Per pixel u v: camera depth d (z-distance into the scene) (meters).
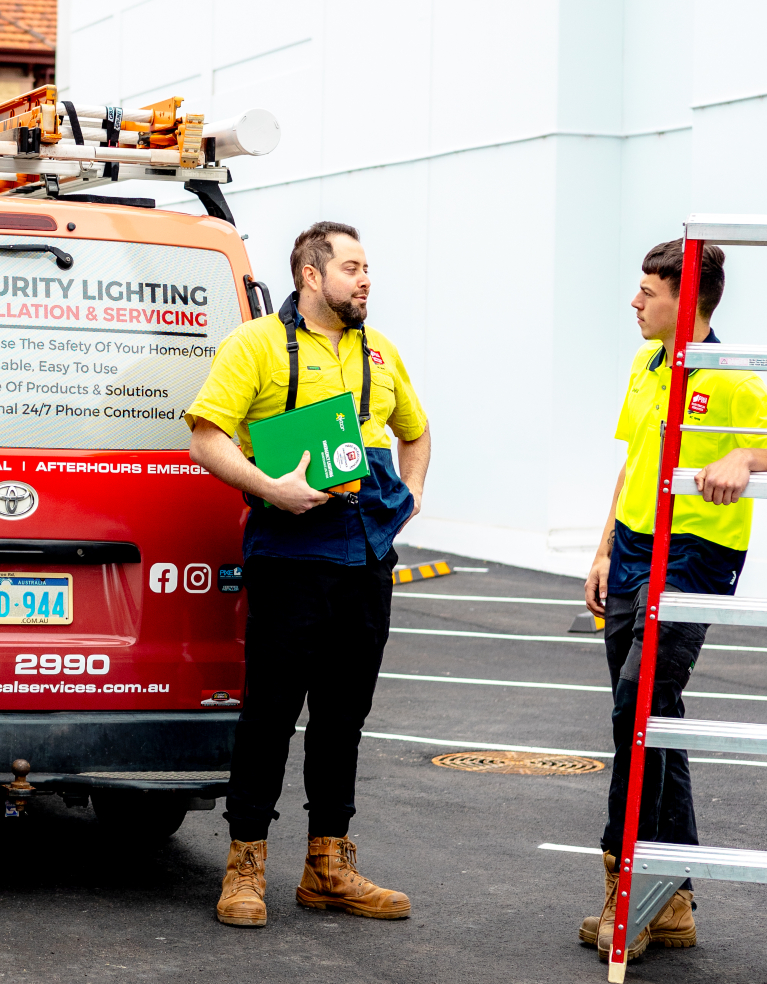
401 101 31.88
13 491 9.46
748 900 10.20
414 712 16.59
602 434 28.95
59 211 9.75
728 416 8.79
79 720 9.49
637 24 28.17
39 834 11.56
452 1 30.30
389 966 8.55
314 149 34.53
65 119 10.71
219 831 11.75
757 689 18.08
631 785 8.09
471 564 29.61
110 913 9.44
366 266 9.32
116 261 9.84
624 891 8.12
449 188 30.77
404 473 10.23
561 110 27.98
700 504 8.93
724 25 25.08
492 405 29.92
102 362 9.73
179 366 9.95
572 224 28.30
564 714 16.56
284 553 9.10
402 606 24.50
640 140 28.22
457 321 30.75
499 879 10.39
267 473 8.93
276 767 9.38
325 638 9.36
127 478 9.70
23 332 9.57
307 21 34.62
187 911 9.53
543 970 8.54
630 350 28.73
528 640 21.53
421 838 11.41
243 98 37.19
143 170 10.88
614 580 9.24
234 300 10.17
